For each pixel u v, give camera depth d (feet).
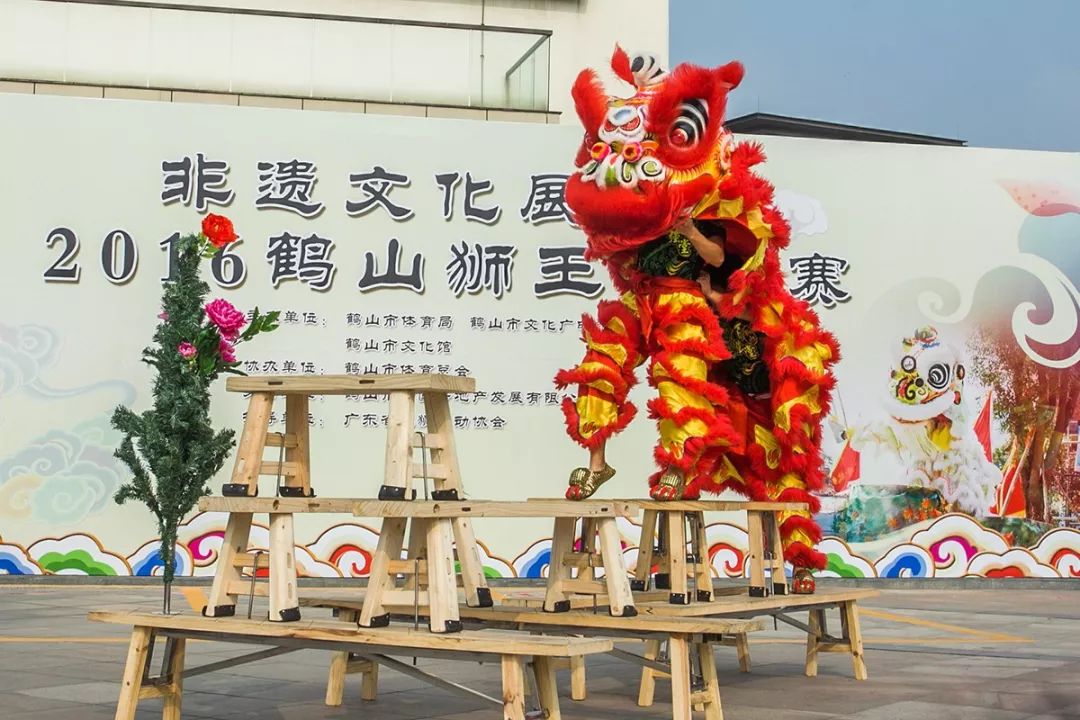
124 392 40.22
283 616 14.93
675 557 17.51
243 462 15.80
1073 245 44.83
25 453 39.55
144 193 40.88
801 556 21.35
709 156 18.28
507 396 41.83
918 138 61.72
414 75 44.27
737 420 20.74
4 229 40.19
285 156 41.50
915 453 43.50
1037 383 44.32
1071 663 24.91
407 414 14.56
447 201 42.06
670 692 21.57
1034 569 43.78
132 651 16.03
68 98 40.70
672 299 18.67
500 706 13.76
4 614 32.32
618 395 18.79
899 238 44.01
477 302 41.96
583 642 13.21
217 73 43.62
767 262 19.80
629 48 54.95
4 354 39.78
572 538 16.62
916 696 20.39
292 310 41.14
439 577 14.16
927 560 43.29
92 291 40.37
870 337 43.57
